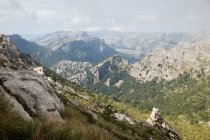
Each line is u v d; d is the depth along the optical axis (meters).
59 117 12.98
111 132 20.92
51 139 5.67
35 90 13.53
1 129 5.45
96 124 19.64
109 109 40.53
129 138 23.11
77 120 15.37
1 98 7.16
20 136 5.63
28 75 15.05
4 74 13.19
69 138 5.93
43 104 12.94
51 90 16.16
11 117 6.33
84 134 6.46
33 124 5.80
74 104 28.08
